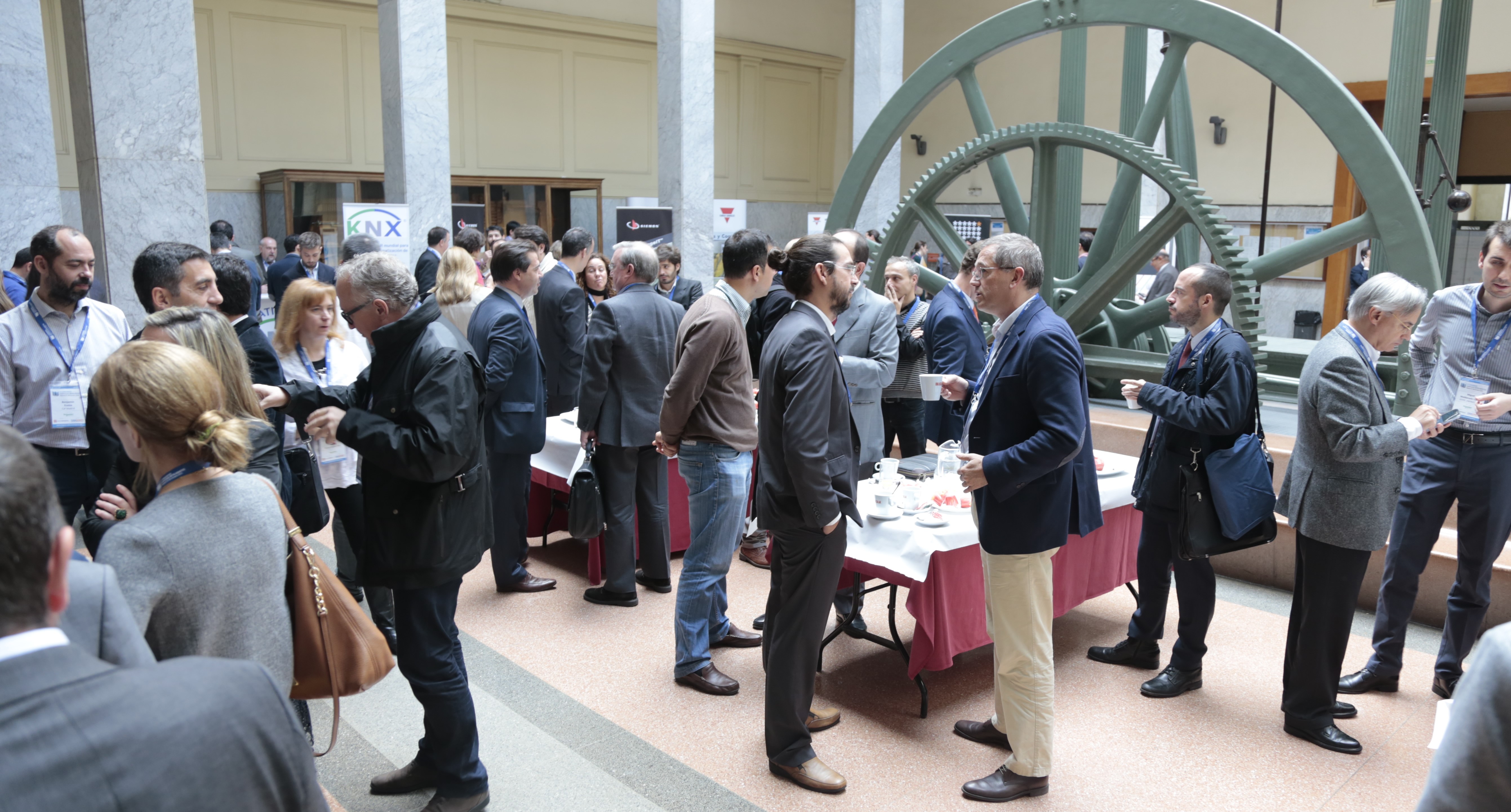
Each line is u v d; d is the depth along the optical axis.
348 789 2.63
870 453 4.12
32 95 5.56
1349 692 3.30
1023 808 2.58
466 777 2.45
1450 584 3.85
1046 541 2.47
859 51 11.52
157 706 0.82
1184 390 3.14
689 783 2.68
